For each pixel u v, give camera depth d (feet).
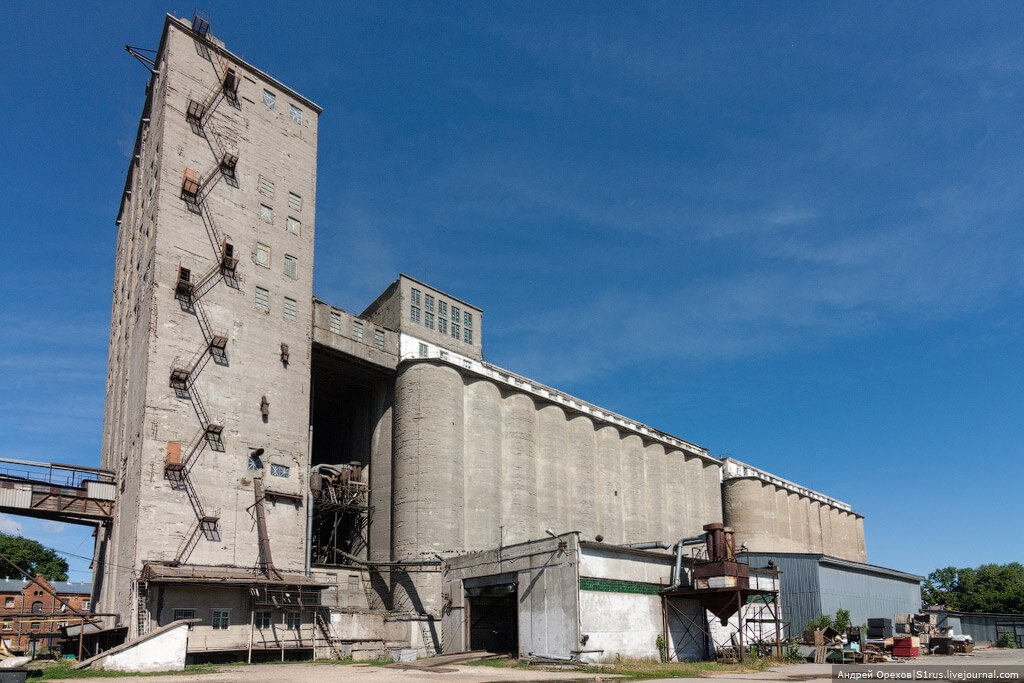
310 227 204.64
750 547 326.03
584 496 254.68
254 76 201.36
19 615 142.72
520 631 140.77
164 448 156.25
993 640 264.52
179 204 174.19
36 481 165.17
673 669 121.80
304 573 174.70
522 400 242.37
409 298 226.99
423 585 191.31
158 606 144.66
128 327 198.08
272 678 108.68
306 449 184.55
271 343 183.93
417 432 207.82
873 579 242.99
